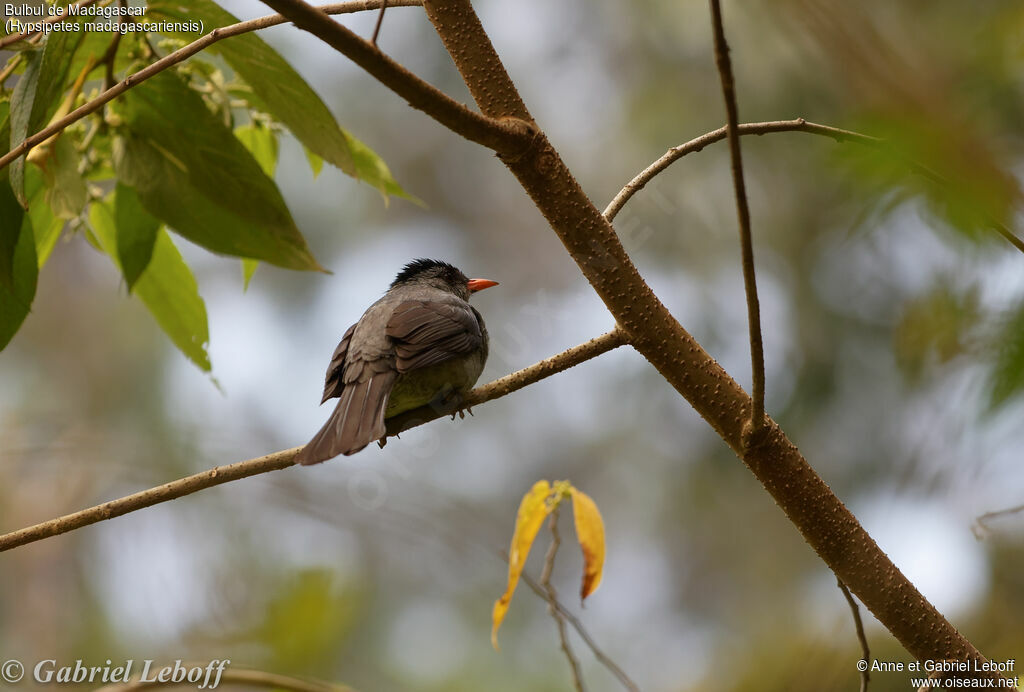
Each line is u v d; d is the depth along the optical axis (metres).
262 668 8.43
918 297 2.95
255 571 11.01
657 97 12.55
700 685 12.36
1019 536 6.68
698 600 13.78
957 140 2.18
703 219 12.31
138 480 12.44
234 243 7.05
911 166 2.34
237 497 12.22
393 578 12.36
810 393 11.18
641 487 14.41
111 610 11.08
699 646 13.41
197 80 6.80
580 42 13.62
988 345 2.60
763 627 12.55
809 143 10.90
